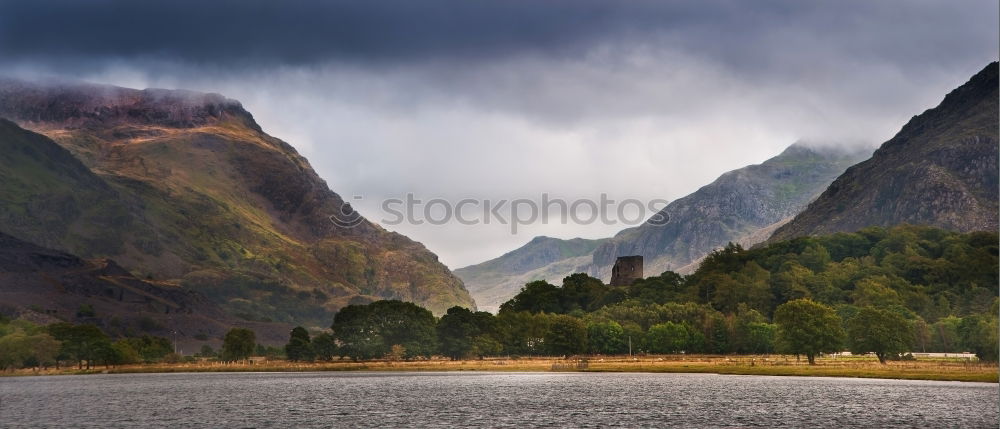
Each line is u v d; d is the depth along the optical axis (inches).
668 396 7214.6
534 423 5497.1
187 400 7406.5
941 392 7249.0
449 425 5433.1
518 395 7529.5
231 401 7263.8
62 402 7332.7
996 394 7027.6
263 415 6092.5
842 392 7381.9
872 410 5935.0
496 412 6112.2
